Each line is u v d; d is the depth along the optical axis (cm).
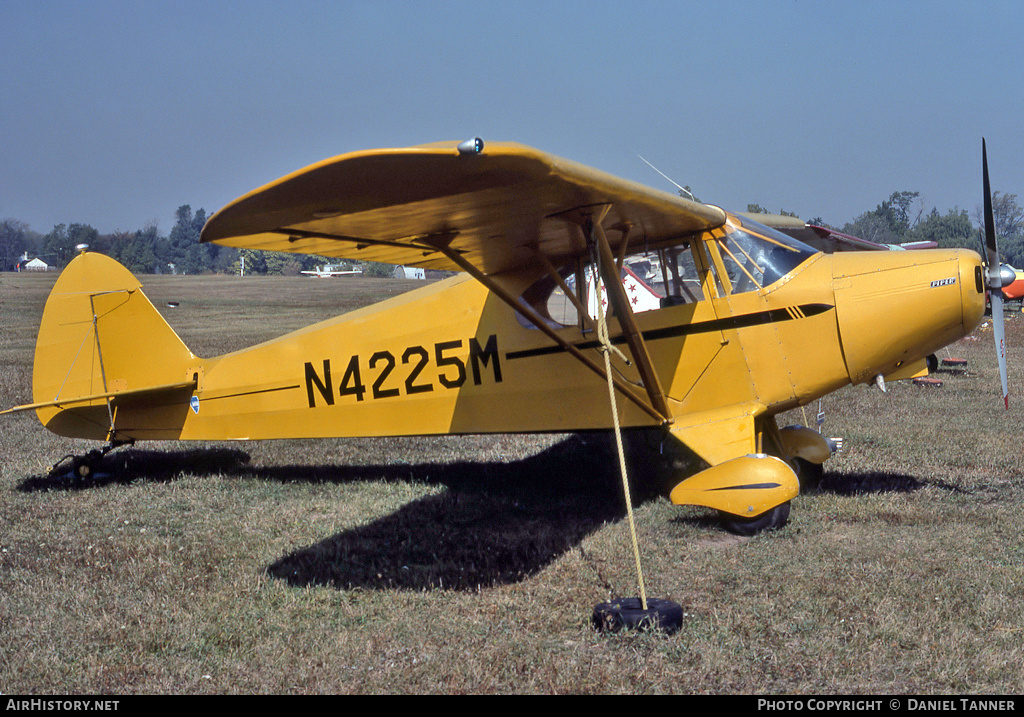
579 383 610
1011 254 8212
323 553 503
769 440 624
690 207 526
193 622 402
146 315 737
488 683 334
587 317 545
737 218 589
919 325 547
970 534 499
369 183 356
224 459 795
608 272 512
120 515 605
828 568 445
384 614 412
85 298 740
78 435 749
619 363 601
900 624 367
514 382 630
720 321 580
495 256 564
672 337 590
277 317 3141
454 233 475
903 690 316
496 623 395
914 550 471
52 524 581
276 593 440
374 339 673
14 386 1302
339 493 663
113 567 485
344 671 349
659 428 606
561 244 552
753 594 418
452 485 683
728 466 520
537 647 366
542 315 615
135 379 738
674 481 670
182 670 352
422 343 657
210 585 455
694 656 350
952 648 343
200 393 731
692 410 591
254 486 691
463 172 355
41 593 443
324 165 333
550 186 398
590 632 380
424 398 661
